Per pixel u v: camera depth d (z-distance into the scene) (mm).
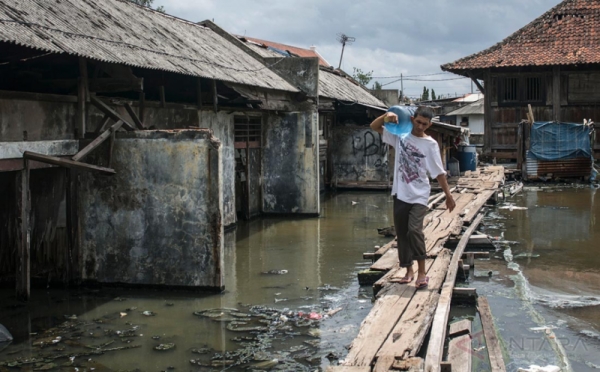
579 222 13719
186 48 12031
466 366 5484
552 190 20078
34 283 8969
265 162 15664
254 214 15492
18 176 7668
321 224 14453
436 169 6672
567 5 27984
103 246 8844
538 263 9914
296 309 7809
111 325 7266
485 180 19641
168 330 7082
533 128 22156
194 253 8594
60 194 8836
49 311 7793
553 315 7289
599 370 5695
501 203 17094
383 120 6836
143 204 8688
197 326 7211
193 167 8484
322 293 8531
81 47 7910
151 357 6273
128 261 8789
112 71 8977
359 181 21641
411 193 6812
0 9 7746
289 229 13797
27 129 7770
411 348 5332
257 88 13320
